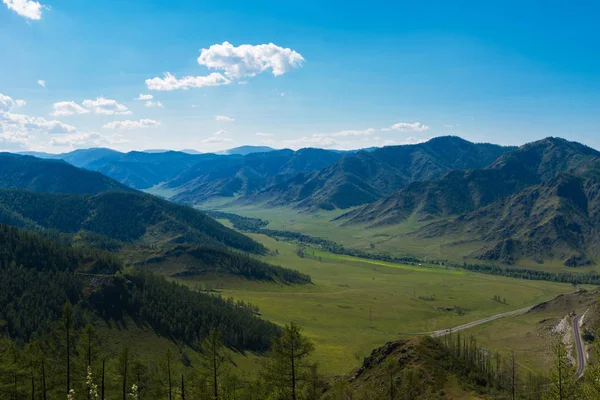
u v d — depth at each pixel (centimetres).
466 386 10131
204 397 7756
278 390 6706
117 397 7981
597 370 5438
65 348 7700
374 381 11119
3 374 7669
